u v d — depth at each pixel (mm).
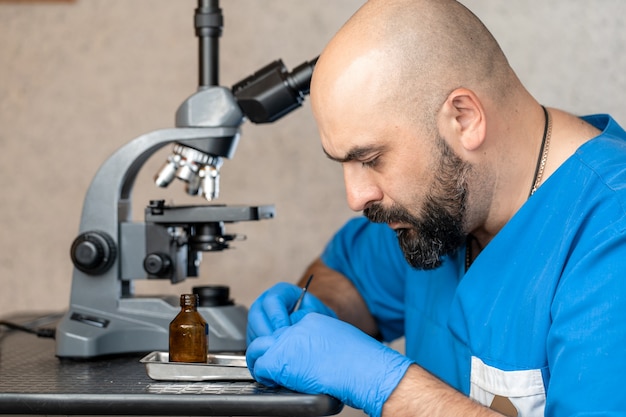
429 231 1323
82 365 1482
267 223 2727
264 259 2734
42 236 2766
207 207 1604
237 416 1172
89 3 2713
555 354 1167
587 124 1408
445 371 1517
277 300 1434
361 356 1203
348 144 1265
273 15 2686
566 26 2590
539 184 1349
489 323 1338
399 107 1249
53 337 1798
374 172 1298
